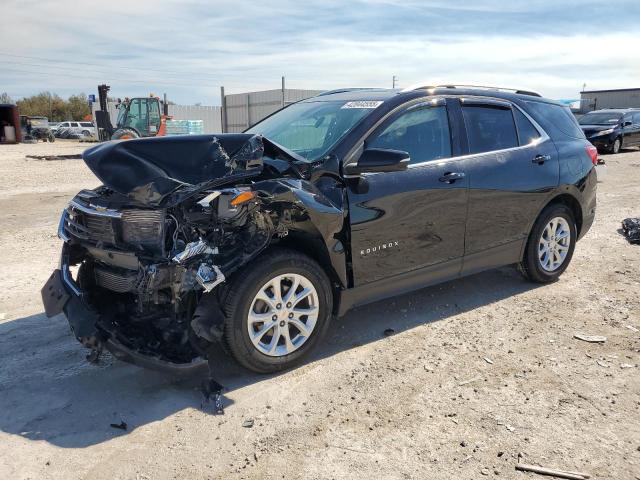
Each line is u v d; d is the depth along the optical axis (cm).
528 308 495
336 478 275
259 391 355
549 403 342
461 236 461
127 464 285
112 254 343
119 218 335
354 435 310
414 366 388
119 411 332
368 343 425
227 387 360
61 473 277
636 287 551
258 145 365
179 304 338
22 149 2922
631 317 475
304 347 383
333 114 448
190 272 322
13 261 633
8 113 3700
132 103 2366
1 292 529
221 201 334
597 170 580
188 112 3888
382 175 406
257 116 3341
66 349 412
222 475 277
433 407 338
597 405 340
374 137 411
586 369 384
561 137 548
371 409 335
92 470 280
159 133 2394
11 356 400
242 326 351
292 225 363
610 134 2088
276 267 358
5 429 313
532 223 521
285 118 497
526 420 324
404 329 451
